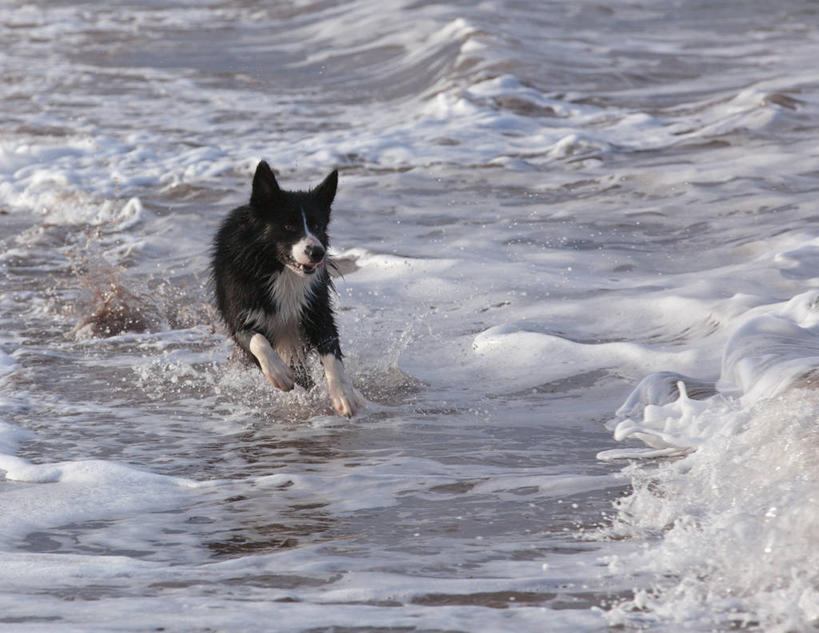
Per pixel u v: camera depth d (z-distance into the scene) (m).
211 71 37.41
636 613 4.91
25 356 12.38
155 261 17.16
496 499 7.30
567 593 5.24
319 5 49.22
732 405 8.64
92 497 7.62
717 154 22.34
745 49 36.94
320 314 10.86
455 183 21.44
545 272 14.75
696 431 8.36
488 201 19.80
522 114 28.28
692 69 33.69
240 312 10.85
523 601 5.13
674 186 19.80
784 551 5.55
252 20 47.94
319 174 22.89
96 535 6.74
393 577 5.63
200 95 33.47
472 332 12.52
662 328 11.88
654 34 40.31
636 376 10.50
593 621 4.80
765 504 6.22
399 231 17.83
